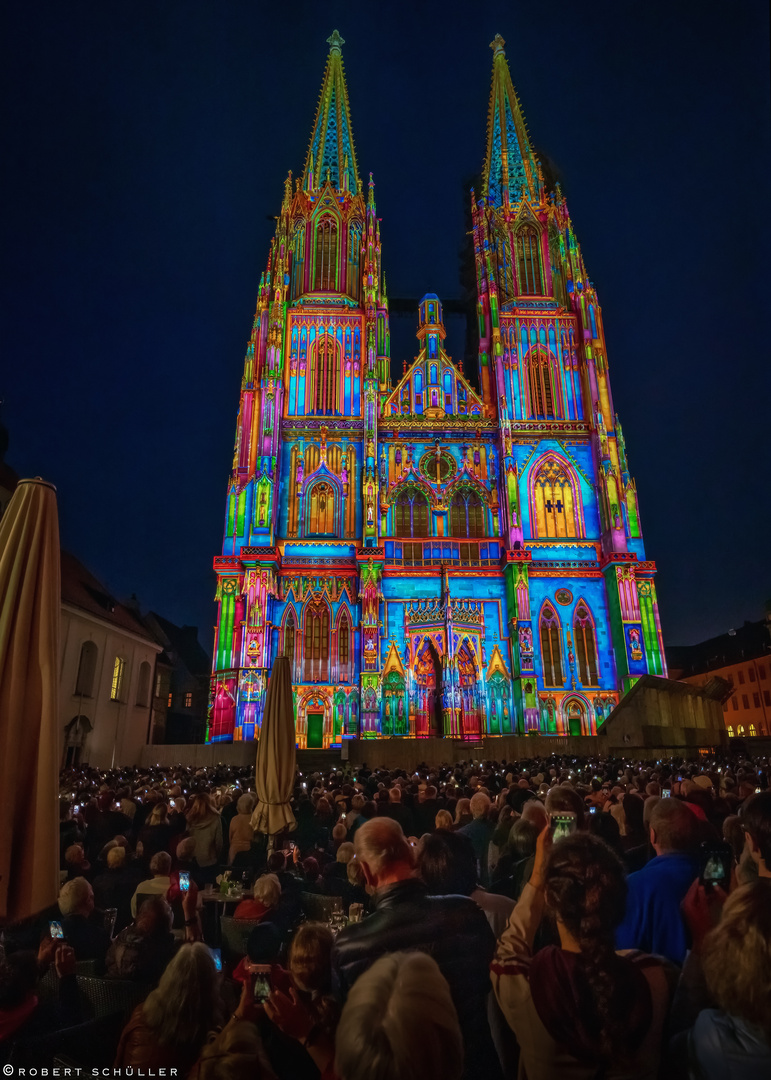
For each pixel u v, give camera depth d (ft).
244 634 192.65
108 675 168.35
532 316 235.20
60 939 24.12
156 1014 15.96
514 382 228.84
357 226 250.78
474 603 207.10
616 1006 12.28
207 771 130.52
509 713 197.26
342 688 197.57
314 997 16.25
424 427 224.94
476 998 16.16
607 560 204.64
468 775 99.40
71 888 27.53
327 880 37.35
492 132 271.69
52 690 21.97
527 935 14.80
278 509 214.07
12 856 20.22
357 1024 9.84
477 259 247.09
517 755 160.97
